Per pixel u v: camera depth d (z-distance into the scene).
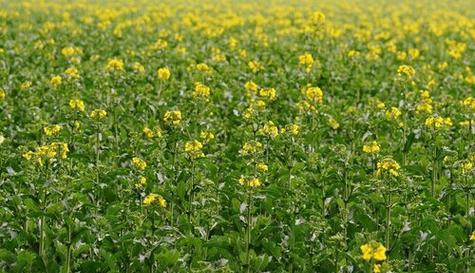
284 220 9.95
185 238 8.90
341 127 15.08
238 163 11.66
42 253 8.89
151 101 16.05
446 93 18.48
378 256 6.96
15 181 10.61
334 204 10.70
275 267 9.09
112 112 14.41
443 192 10.39
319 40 25.08
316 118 14.59
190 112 14.83
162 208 9.66
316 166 11.55
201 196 10.12
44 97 16.61
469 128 13.13
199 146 10.32
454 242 8.96
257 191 9.66
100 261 8.81
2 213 9.55
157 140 12.15
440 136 12.43
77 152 12.25
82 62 22.88
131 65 21.22
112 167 11.44
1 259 8.66
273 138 12.28
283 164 11.97
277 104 16.09
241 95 17.23
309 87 15.83
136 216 9.28
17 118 15.05
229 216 10.12
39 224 9.22
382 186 9.28
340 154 10.52
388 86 19.39
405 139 13.91
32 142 12.18
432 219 9.07
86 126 13.51
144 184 10.19
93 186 10.46
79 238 8.62
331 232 9.74
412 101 16.28
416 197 9.63
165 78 16.59
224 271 8.01
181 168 11.35
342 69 20.45
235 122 14.98
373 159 12.03
